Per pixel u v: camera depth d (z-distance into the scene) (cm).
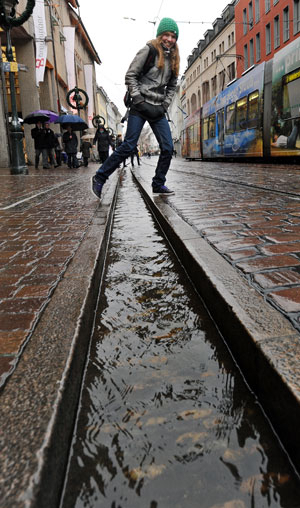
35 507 82
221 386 143
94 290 221
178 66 525
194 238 292
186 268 268
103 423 125
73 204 530
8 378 126
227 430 121
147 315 205
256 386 137
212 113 2236
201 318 199
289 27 3188
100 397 138
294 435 108
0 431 101
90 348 173
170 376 150
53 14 2905
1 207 527
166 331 186
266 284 193
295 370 120
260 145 1524
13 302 190
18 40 2100
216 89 5166
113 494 100
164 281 254
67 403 121
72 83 3312
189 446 115
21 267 248
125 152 556
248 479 104
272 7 3438
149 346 173
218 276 206
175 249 317
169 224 351
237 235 299
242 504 97
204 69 5622
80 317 168
